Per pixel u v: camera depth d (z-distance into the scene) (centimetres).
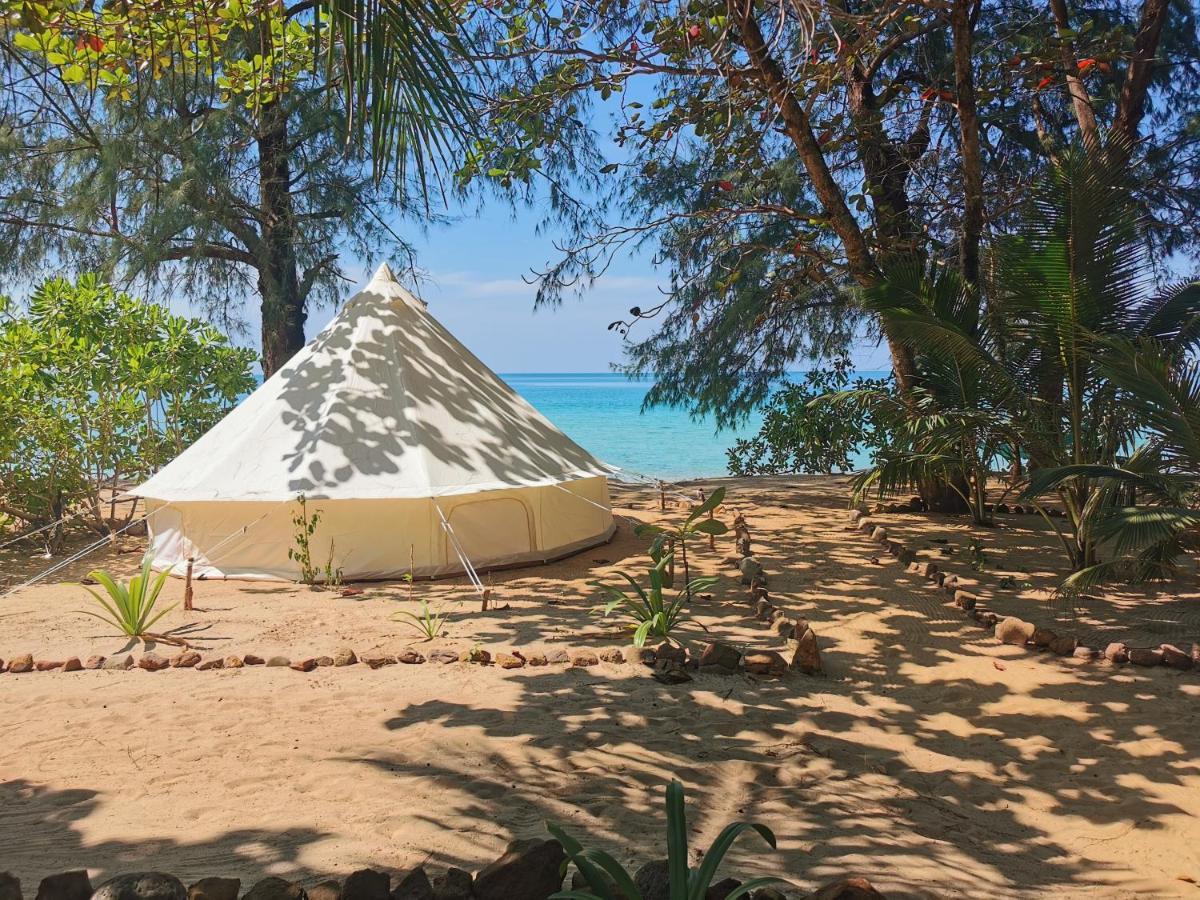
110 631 704
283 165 1672
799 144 951
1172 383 724
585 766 455
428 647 653
